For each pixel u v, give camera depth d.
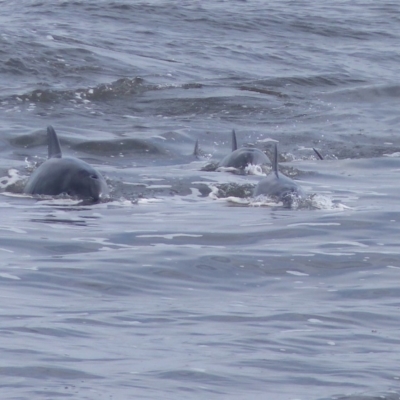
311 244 41.69
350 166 69.50
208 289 34.34
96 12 145.75
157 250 39.84
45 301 31.48
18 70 104.44
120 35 130.62
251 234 43.75
